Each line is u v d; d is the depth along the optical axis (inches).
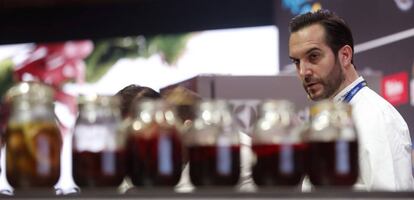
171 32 342.6
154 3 346.0
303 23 134.5
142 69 344.8
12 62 365.1
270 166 64.4
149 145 65.2
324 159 64.8
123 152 65.6
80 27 359.3
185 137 66.8
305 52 133.0
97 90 350.3
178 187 68.2
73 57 357.1
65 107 348.2
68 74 356.2
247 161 71.6
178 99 86.2
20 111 65.8
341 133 65.1
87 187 64.7
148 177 65.1
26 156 65.0
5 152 67.1
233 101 130.8
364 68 235.5
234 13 331.3
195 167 64.7
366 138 119.6
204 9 336.8
